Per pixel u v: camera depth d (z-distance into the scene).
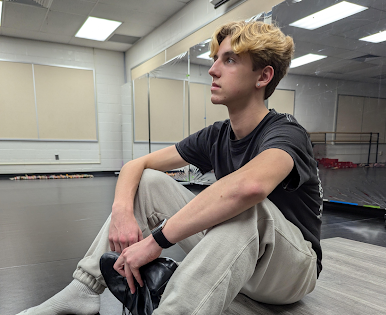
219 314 0.50
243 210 0.52
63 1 4.28
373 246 1.48
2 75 5.50
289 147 0.56
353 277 1.07
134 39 5.88
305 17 2.54
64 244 1.56
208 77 3.57
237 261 0.51
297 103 2.80
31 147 5.80
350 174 2.60
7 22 4.89
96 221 2.11
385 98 2.30
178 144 0.91
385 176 2.40
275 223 0.58
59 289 1.01
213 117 3.56
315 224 0.73
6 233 1.78
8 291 1.00
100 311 0.84
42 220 2.13
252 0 3.16
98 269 0.70
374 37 2.24
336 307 0.84
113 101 6.58
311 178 0.65
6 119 5.56
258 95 0.69
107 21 5.01
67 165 6.16
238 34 0.63
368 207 2.37
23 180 5.27
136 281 0.60
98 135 6.45
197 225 0.54
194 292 0.49
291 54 0.70
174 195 0.75
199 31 4.15
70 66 6.10
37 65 5.78
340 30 2.40
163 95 4.65
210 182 3.52
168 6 4.54
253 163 0.54
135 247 0.60
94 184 4.59
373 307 0.84
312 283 0.76
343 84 2.52
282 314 0.79
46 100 5.89
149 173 0.77
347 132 2.60
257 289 0.72
